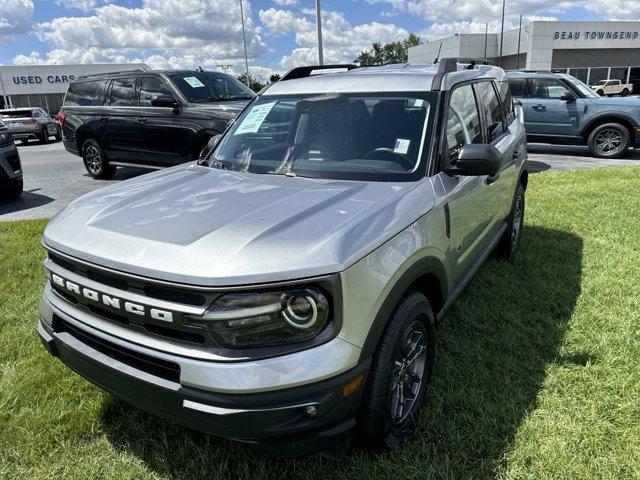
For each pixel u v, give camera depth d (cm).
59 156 1493
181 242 198
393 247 215
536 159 1130
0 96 4566
